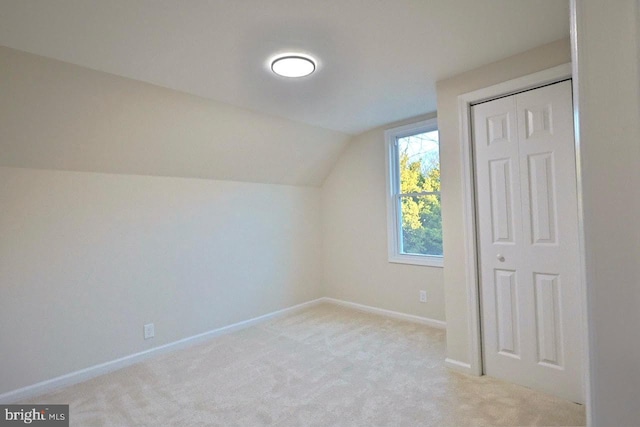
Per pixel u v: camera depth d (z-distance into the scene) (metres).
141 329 2.89
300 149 3.81
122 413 2.06
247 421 1.95
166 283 3.07
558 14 1.70
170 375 2.55
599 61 0.37
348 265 4.23
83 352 2.58
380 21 1.73
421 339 3.10
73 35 1.75
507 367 2.26
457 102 2.40
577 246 1.97
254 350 2.98
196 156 3.12
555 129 2.04
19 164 2.33
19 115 2.11
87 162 2.59
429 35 1.88
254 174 3.74
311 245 4.42
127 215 2.85
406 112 3.25
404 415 1.96
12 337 2.28
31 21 1.62
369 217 3.98
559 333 2.05
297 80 2.39
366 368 2.56
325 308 4.24
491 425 1.84
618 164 0.35
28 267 2.36
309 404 2.11
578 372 1.98
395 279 3.76
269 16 1.66
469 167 2.36
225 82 2.40
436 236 3.47
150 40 1.83
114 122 2.47
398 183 3.77
